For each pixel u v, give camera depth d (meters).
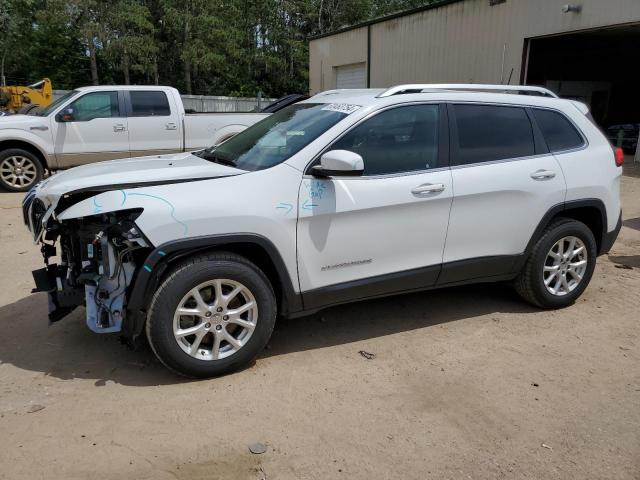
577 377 3.80
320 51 23.20
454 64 16.03
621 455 3.00
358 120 3.95
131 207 3.36
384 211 3.97
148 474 2.79
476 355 4.09
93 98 10.57
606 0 11.71
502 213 4.43
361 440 3.09
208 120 11.34
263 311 3.71
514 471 2.87
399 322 4.65
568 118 4.86
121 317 3.53
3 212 8.66
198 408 3.35
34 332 4.34
